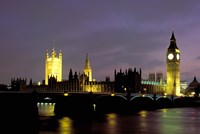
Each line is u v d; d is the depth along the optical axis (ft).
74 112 514.27
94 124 374.02
